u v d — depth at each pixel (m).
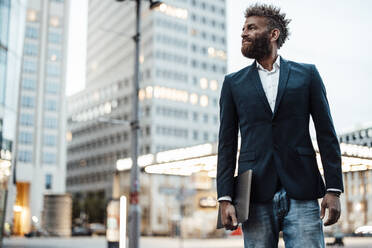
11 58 18.70
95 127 95.44
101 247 27.16
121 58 90.38
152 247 27.09
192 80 80.69
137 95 13.72
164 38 79.44
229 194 2.34
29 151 66.94
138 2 14.53
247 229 2.32
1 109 17.66
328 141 2.31
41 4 70.81
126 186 19.84
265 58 2.46
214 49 84.06
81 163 99.25
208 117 81.19
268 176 2.28
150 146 75.00
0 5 17.56
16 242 35.06
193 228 51.88
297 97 2.35
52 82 70.50
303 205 2.23
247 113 2.41
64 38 72.19
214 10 85.62
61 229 52.41
